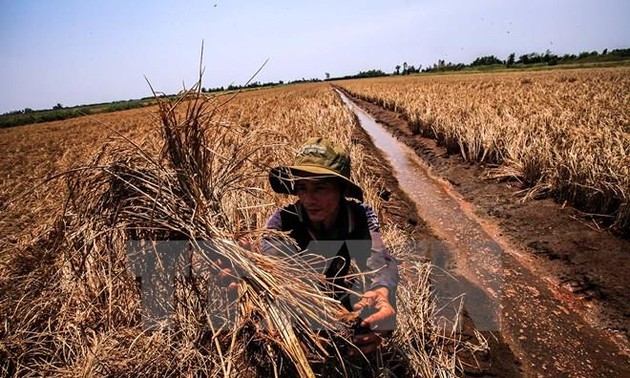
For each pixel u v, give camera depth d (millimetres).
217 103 2168
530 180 6031
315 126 9953
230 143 2805
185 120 1942
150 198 1890
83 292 2039
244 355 1776
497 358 2617
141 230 1971
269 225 1974
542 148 6047
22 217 4957
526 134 7219
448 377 2258
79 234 2031
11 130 32750
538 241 4430
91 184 2059
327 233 1909
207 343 1872
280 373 1737
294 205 1975
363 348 1821
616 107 10359
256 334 1756
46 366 1851
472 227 5125
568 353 2732
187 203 1943
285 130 9156
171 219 1898
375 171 7348
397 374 2189
